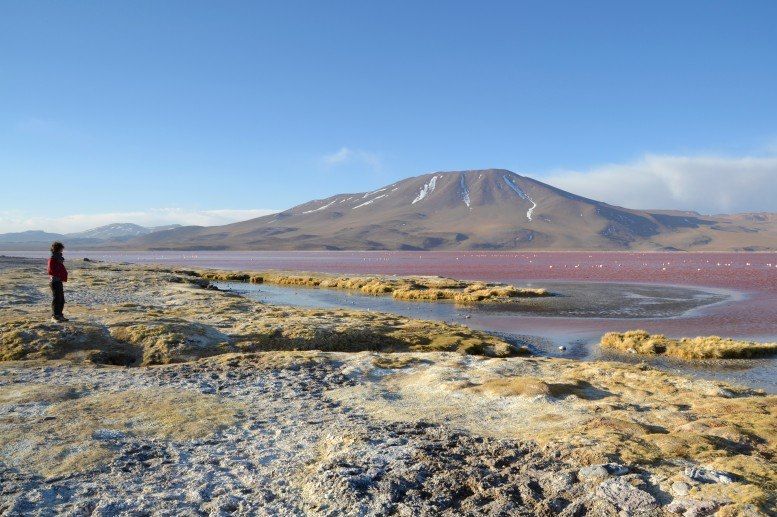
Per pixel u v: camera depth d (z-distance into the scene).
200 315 37.91
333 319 38.47
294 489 9.55
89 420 13.61
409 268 155.62
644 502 8.17
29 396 15.97
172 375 19.95
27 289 49.12
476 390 17.00
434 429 12.81
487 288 74.88
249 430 13.19
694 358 30.30
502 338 36.69
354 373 20.53
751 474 8.94
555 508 8.31
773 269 143.38
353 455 10.89
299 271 132.50
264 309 43.50
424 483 9.42
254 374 20.34
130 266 109.06
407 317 45.66
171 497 9.21
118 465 10.68
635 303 60.50
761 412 13.95
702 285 86.44
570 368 21.55
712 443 10.72
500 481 9.45
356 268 156.25
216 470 10.51
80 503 8.91
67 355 23.92
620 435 11.44
